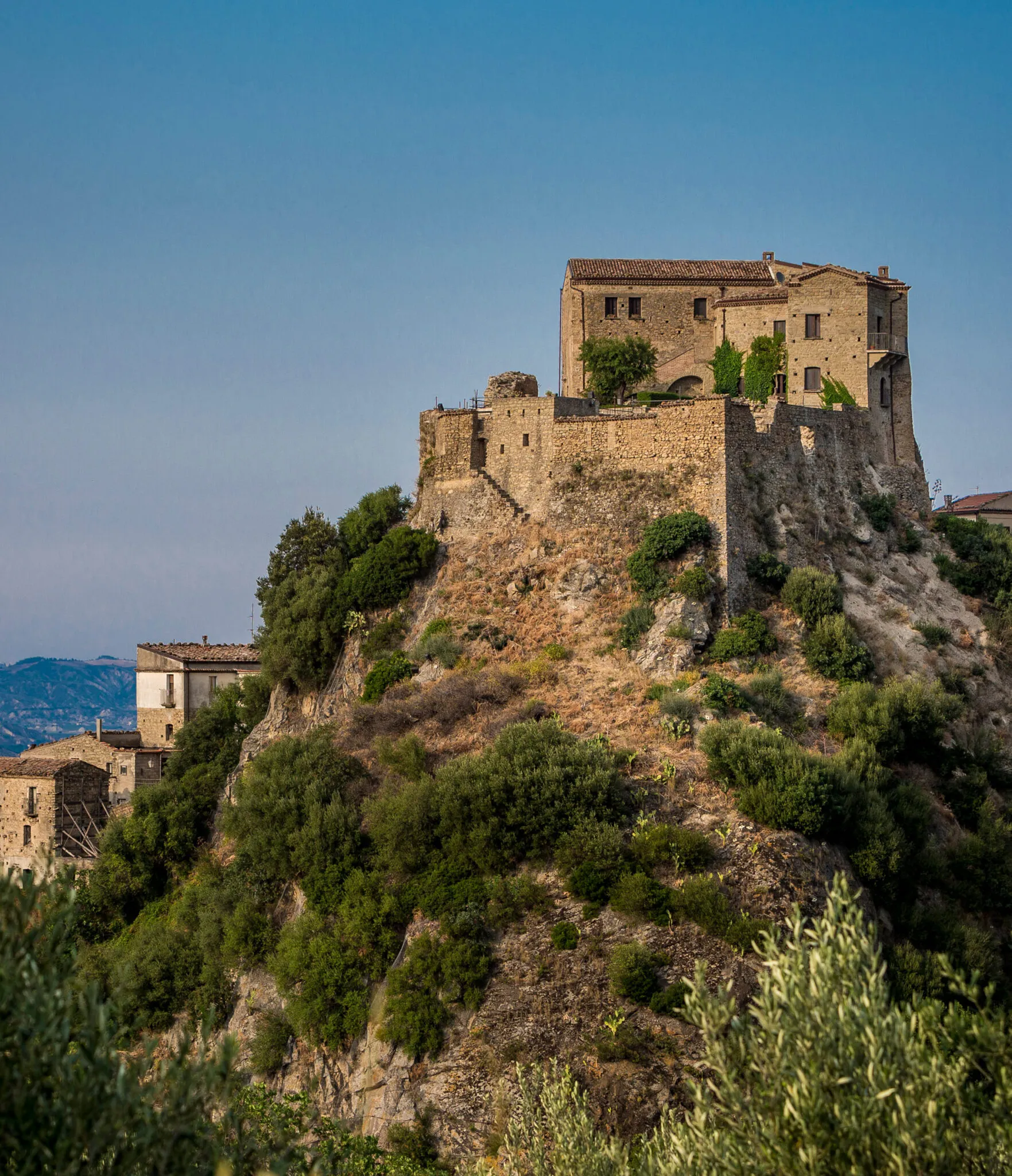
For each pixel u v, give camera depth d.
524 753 56.94
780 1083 25.14
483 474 80.06
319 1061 53.56
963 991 27.06
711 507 72.75
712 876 51.66
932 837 60.41
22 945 23.30
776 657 68.44
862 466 83.50
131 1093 22.19
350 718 69.12
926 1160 23.72
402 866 56.44
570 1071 44.56
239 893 62.38
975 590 79.50
